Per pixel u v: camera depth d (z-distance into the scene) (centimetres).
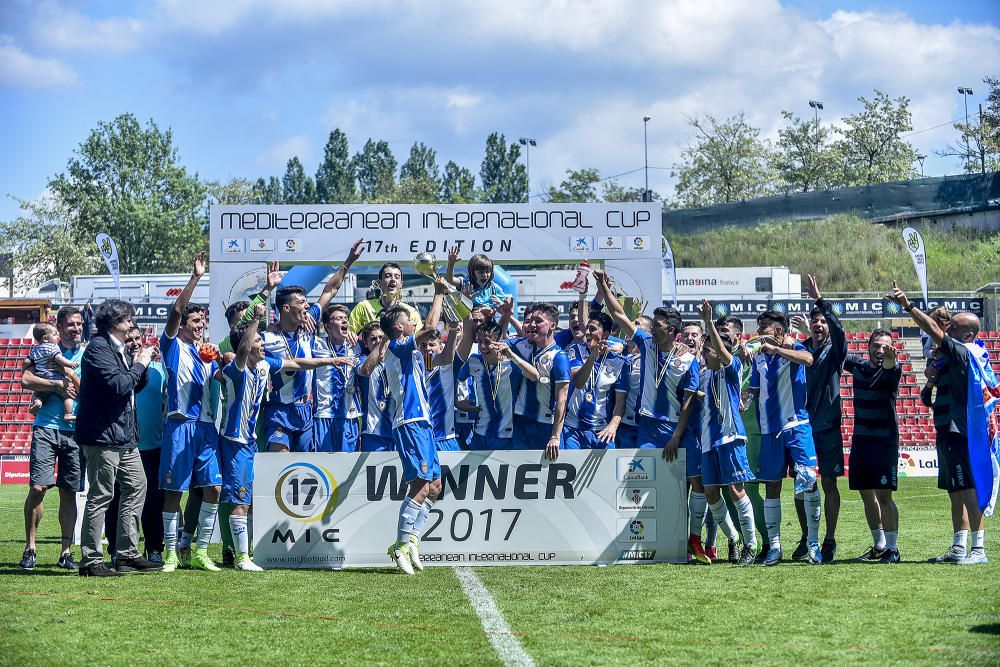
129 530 721
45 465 748
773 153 5878
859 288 4241
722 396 764
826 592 624
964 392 746
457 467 769
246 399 746
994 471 789
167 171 5778
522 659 458
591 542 771
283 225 1149
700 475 787
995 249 4250
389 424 766
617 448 810
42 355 748
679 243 4647
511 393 812
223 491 748
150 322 2995
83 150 5691
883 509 789
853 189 4584
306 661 459
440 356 797
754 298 3089
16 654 472
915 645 481
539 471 771
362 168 8775
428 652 473
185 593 630
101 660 462
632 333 822
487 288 974
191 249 5847
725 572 716
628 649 477
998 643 484
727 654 466
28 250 5428
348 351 845
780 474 775
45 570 737
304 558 758
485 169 7544
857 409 796
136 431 714
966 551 775
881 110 5884
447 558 766
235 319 850
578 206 1180
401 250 1162
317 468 762
